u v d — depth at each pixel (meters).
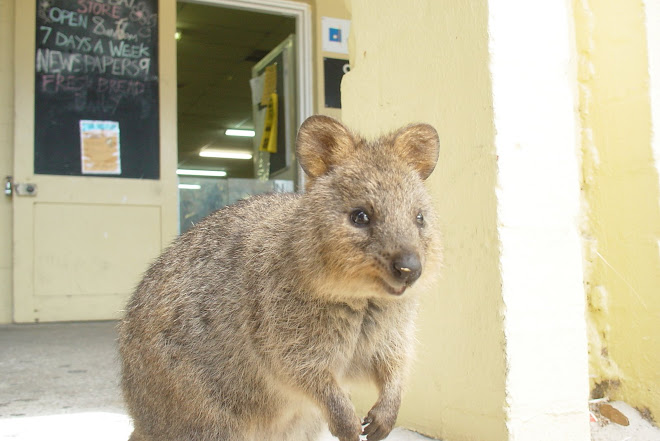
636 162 2.22
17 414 2.34
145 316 1.94
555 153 1.94
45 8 4.50
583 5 2.35
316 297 1.66
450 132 2.02
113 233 4.59
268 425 1.89
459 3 1.99
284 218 1.79
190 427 1.87
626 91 2.25
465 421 1.95
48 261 4.45
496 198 1.86
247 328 1.77
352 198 1.59
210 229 1.98
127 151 4.67
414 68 2.18
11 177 4.45
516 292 1.85
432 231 1.69
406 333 1.78
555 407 1.87
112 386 2.74
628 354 2.24
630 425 2.16
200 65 9.52
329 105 5.24
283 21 7.86
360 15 2.44
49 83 4.50
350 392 2.49
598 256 2.32
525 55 1.92
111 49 4.66
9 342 3.72
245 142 13.82
